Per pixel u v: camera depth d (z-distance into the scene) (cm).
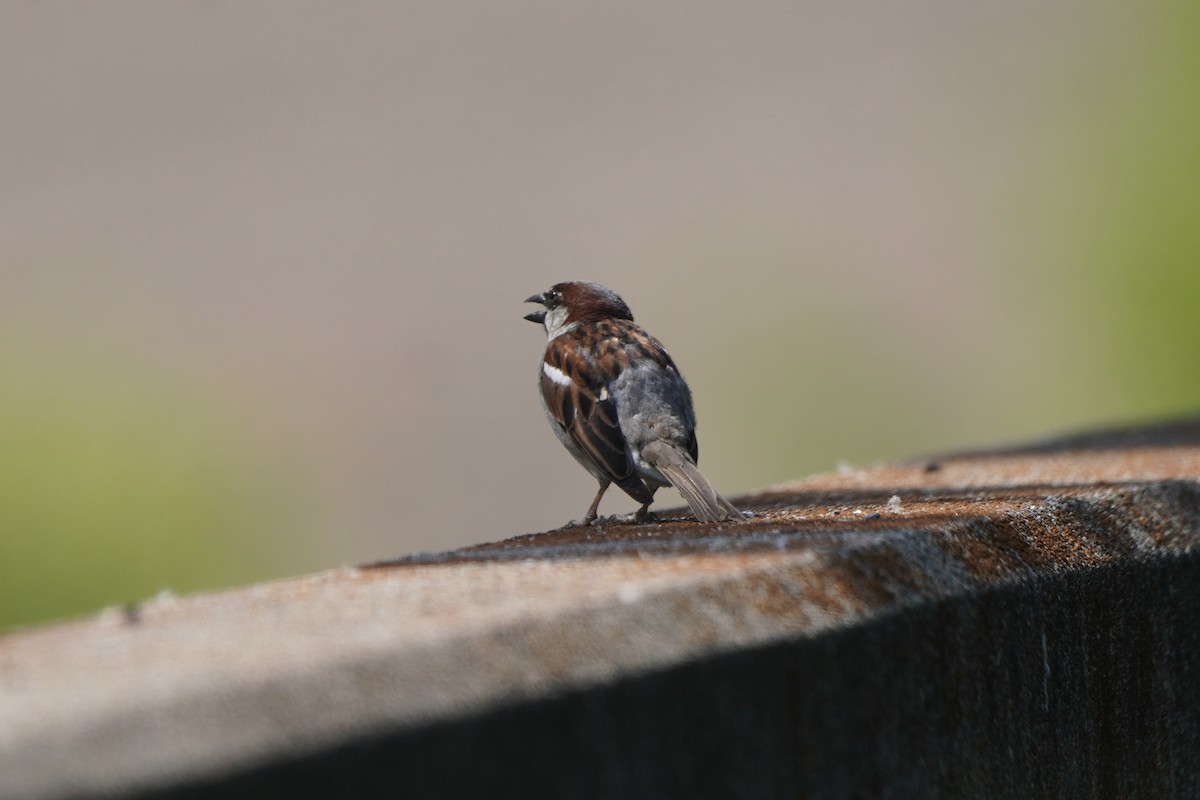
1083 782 327
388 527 1989
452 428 2228
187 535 1577
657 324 2364
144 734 172
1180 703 373
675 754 220
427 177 2898
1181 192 1688
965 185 2480
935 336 2183
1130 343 1739
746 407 2164
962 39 2900
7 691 187
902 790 264
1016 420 2036
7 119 3034
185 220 2692
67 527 1510
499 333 2470
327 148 3000
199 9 3319
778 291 2356
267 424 2011
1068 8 2298
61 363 1639
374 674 191
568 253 2644
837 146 2791
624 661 215
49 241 2594
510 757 198
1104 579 341
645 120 3025
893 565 278
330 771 180
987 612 292
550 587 241
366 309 2478
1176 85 1683
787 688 239
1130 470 457
